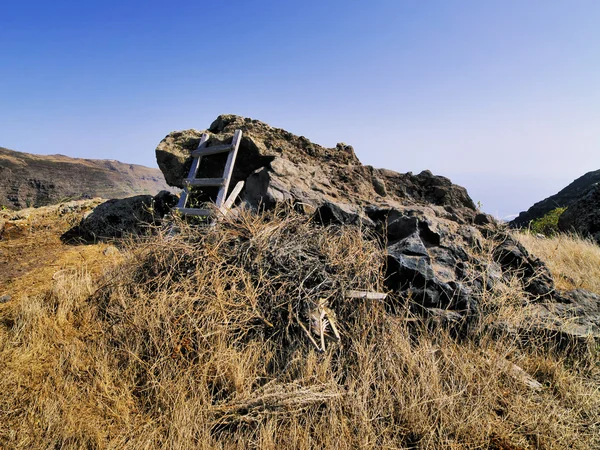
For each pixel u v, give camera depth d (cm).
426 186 719
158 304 324
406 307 350
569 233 934
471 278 393
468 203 705
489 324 353
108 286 374
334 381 276
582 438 253
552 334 356
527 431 254
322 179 618
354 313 335
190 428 236
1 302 373
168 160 724
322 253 368
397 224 461
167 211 689
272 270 351
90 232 632
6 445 219
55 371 280
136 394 273
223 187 562
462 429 247
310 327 307
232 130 742
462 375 292
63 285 382
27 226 652
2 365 277
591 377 319
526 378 306
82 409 251
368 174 695
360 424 246
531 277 430
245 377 282
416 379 283
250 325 321
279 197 490
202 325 311
